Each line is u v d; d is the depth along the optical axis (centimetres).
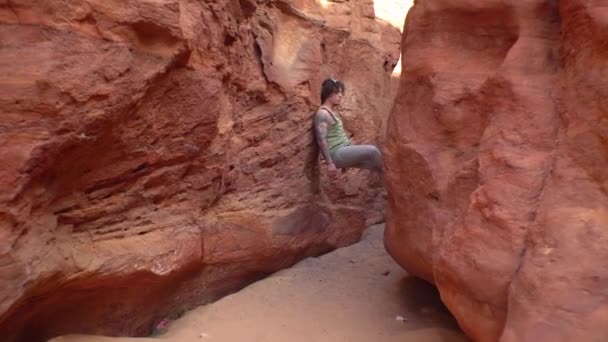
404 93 420
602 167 262
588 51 282
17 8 284
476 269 295
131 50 335
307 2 633
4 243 271
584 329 234
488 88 339
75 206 337
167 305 427
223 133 443
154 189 391
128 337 379
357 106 663
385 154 445
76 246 336
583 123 276
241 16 488
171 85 376
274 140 527
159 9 343
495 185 303
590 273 243
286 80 545
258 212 498
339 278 523
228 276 484
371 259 577
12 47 283
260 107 516
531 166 293
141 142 365
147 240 383
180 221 414
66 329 350
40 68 287
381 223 693
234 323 421
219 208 465
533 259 265
